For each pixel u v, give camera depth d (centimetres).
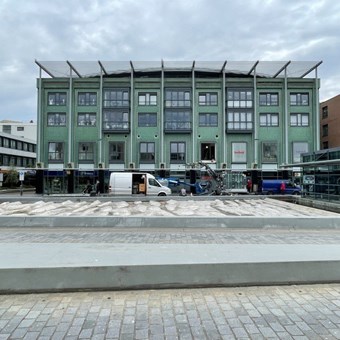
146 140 4028
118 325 367
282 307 416
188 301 434
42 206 1623
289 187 3528
